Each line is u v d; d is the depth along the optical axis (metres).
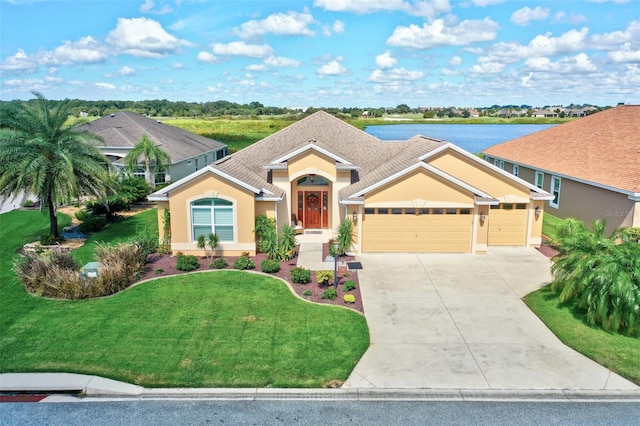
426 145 24.88
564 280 15.76
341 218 24.31
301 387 11.68
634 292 13.73
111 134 38.25
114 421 10.57
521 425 10.39
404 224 21.62
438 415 10.72
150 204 32.41
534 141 35.88
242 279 18.44
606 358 12.86
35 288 17.38
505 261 20.72
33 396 11.43
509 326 14.78
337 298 16.72
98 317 15.23
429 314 15.59
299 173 23.81
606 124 31.02
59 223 27.17
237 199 20.95
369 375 12.18
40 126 22.33
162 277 18.69
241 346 13.46
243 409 10.93
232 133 75.75
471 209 21.41
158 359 12.81
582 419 10.57
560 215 27.86
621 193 21.78
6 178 21.62
